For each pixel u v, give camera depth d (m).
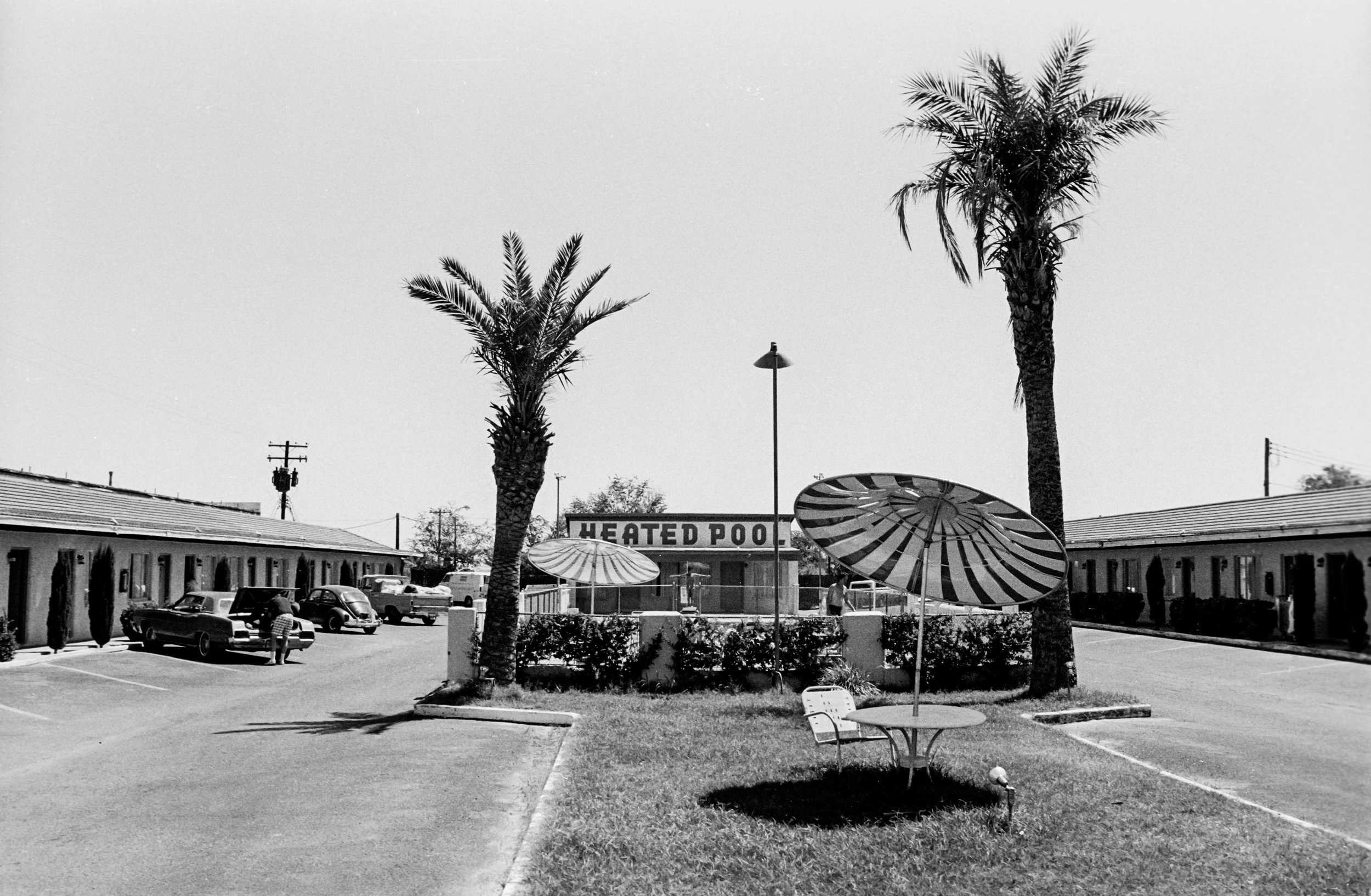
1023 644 19.45
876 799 9.56
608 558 21.50
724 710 15.97
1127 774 10.63
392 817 9.66
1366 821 9.02
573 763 11.53
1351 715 14.01
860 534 10.05
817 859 7.87
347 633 38.56
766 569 45.00
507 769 11.90
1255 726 14.31
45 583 26.17
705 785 10.27
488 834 9.11
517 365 18.56
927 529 9.80
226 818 9.72
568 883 7.44
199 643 25.98
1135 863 7.74
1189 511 34.34
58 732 15.26
